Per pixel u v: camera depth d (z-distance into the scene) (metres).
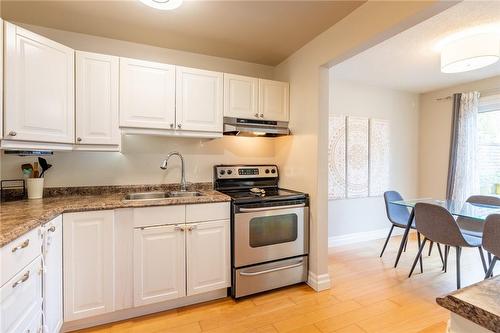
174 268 1.95
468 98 3.44
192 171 2.66
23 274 1.16
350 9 1.88
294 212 2.32
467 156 3.44
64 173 2.21
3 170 2.01
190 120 2.28
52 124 1.77
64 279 1.66
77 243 1.69
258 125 2.53
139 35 2.30
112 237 1.78
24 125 1.62
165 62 2.56
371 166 3.77
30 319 1.23
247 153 2.91
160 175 2.54
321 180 2.31
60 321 1.62
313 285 2.32
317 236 2.30
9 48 1.54
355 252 3.25
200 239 2.03
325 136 2.32
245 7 1.87
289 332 1.74
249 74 2.90
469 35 2.22
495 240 1.93
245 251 2.13
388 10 1.62
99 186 2.32
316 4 1.82
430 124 4.03
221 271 2.11
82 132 1.93
